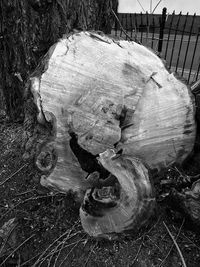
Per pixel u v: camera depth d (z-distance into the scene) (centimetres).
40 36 237
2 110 301
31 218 211
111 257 179
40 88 176
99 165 183
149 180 169
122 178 165
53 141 178
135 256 176
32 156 189
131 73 185
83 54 183
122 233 175
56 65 179
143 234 180
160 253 175
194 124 198
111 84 181
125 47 192
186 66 492
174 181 192
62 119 178
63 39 187
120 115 179
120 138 181
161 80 190
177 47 559
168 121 192
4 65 267
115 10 278
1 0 240
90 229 178
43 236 201
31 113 200
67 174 184
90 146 176
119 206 167
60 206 207
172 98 191
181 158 204
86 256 183
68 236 190
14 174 241
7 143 270
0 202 229
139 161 174
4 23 248
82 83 179
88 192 177
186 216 177
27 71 254
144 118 187
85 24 245
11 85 273
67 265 183
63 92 178
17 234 208
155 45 452
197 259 172
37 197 214
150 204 167
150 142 192
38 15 230
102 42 189
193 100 195
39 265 188
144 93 187
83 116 173
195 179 191
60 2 227
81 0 236
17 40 248
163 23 416
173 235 181
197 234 181
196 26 544
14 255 201
